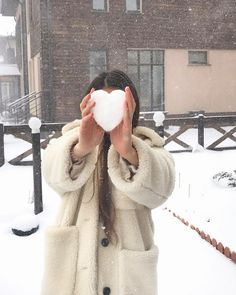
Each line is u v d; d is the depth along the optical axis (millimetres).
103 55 16375
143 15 16688
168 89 17406
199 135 10617
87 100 1366
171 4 17031
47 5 15469
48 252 1670
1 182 7367
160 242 4355
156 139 1668
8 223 5109
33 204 5828
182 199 5488
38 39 16906
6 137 14984
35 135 5371
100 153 1663
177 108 17609
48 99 15797
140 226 1691
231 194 5426
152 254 1645
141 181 1435
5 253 4129
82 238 1641
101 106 1349
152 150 1488
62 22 15648
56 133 9414
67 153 1486
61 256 1655
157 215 5227
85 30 15930
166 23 17078
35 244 4359
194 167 8234
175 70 17438
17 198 6250
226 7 17828
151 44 16922
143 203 1558
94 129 1412
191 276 3572
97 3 16172
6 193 6566
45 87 15734
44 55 15625
